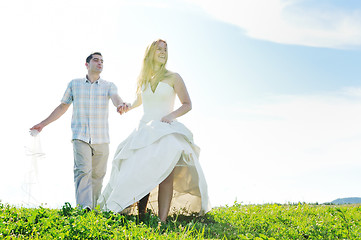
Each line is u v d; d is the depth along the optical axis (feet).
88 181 22.67
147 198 20.18
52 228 14.73
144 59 20.88
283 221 21.15
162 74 20.77
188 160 19.27
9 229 14.37
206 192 20.02
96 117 23.50
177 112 20.04
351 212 25.63
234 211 23.63
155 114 20.39
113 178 20.39
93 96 23.61
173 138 19.36
